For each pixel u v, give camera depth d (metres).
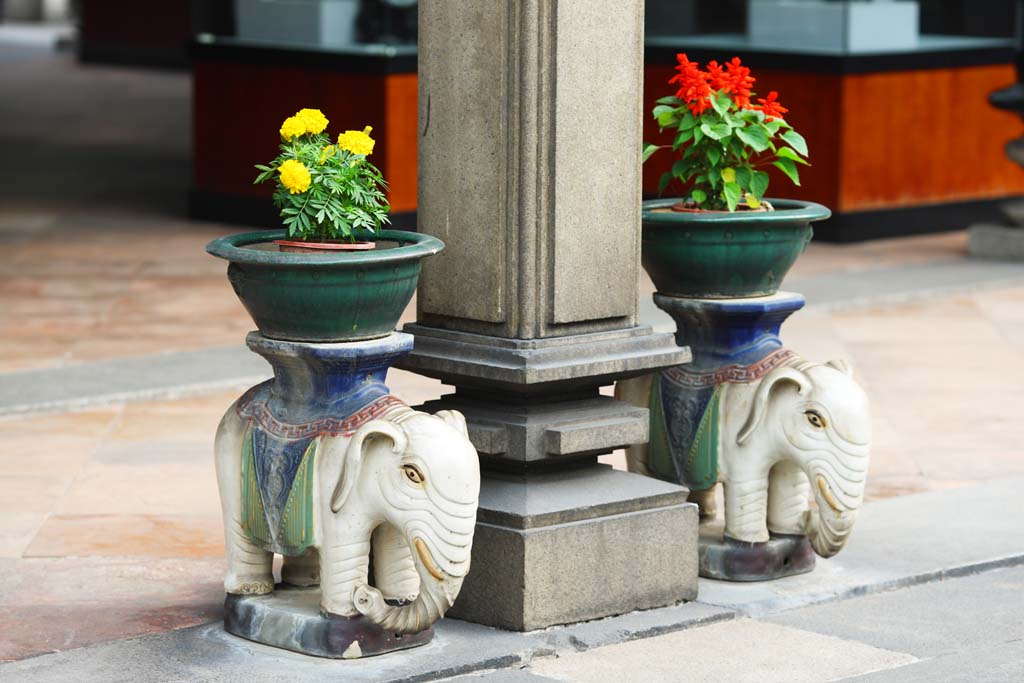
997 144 19.28
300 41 18.61
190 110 32.28
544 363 6.84
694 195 7.69
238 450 6.66
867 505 8.91
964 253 17.47
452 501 6.23
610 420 7.05
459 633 6.83
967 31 19.00
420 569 6.29
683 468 7.66
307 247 6.47
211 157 19.39
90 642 6.80
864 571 7.79
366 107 17.94
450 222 7.03
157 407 10.95
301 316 6.33
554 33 6.77
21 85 36.66
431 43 6.98
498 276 6.90
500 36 6.76
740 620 7.22
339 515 6.38
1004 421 10.86
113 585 7.55
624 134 7.03
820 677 6.57
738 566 7.59
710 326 7.61
